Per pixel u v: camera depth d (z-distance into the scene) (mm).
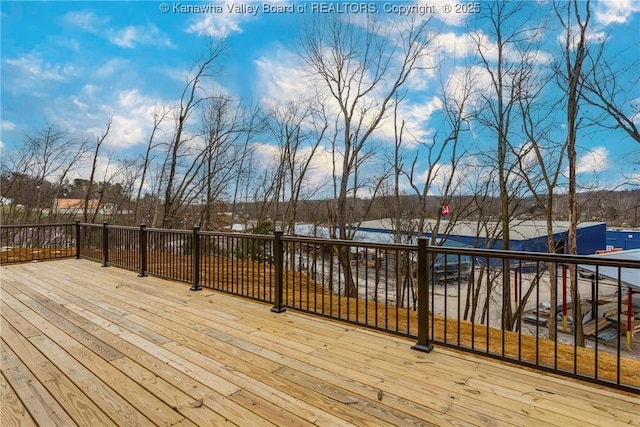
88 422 1985
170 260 6312
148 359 2857
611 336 11477
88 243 8383
